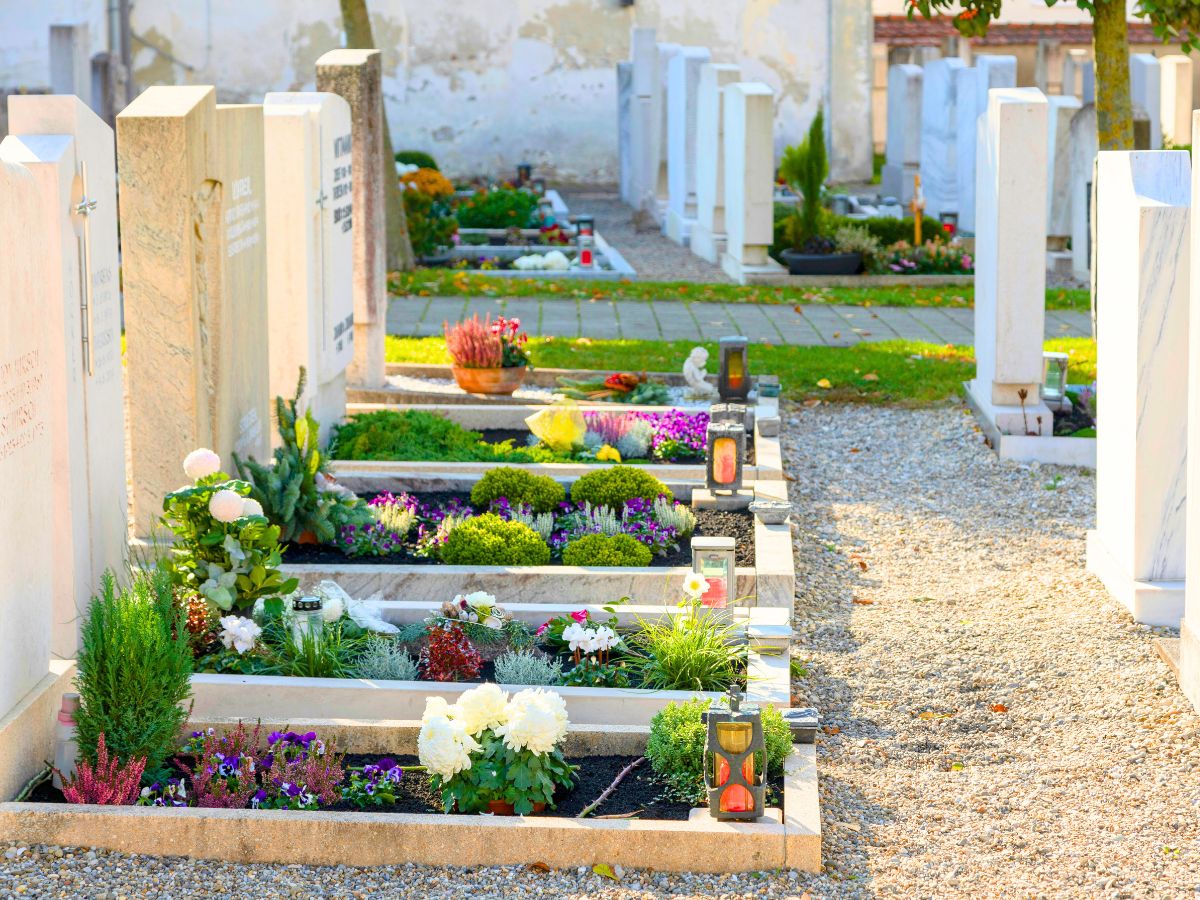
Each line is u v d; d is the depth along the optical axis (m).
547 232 23.36
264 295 9.13
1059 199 20.27
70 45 26.47
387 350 14.36
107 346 7.05
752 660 6.93
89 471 6.79
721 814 5.33
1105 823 5.67
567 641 6.87
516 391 13.23
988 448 11.48
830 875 5.25
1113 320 8.33
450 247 22.00
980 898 5.11
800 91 33.16
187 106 7.56
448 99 32.12
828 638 7.72
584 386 12.98
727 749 5.31
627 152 29.78
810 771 5.77
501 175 32.56
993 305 11.47
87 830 5.25
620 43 32.25
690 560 8.31
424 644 6.99
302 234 9.92
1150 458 7.84
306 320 10.02
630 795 5.66
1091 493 10.38
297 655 6.52
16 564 5.68
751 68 32.94
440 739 5.40
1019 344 11.38
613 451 10.45
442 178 25.53
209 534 6.82
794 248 20.39
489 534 8.13
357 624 7.00
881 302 18.14
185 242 7.54
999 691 7.01
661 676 6.58
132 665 5.52
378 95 12.33
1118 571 8.20
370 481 9.70
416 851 5.26
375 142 12.21
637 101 26.80
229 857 5.25
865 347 15.00
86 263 6.71
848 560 9.05
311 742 5.74
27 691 5.79
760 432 11.27
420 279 18.61
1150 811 5.77
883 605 8.24
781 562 8.09
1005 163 11.11
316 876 5.17
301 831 5.24
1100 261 8.57
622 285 18.75
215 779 5.59
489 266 20.95
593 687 6.45
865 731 6.57
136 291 7.62
